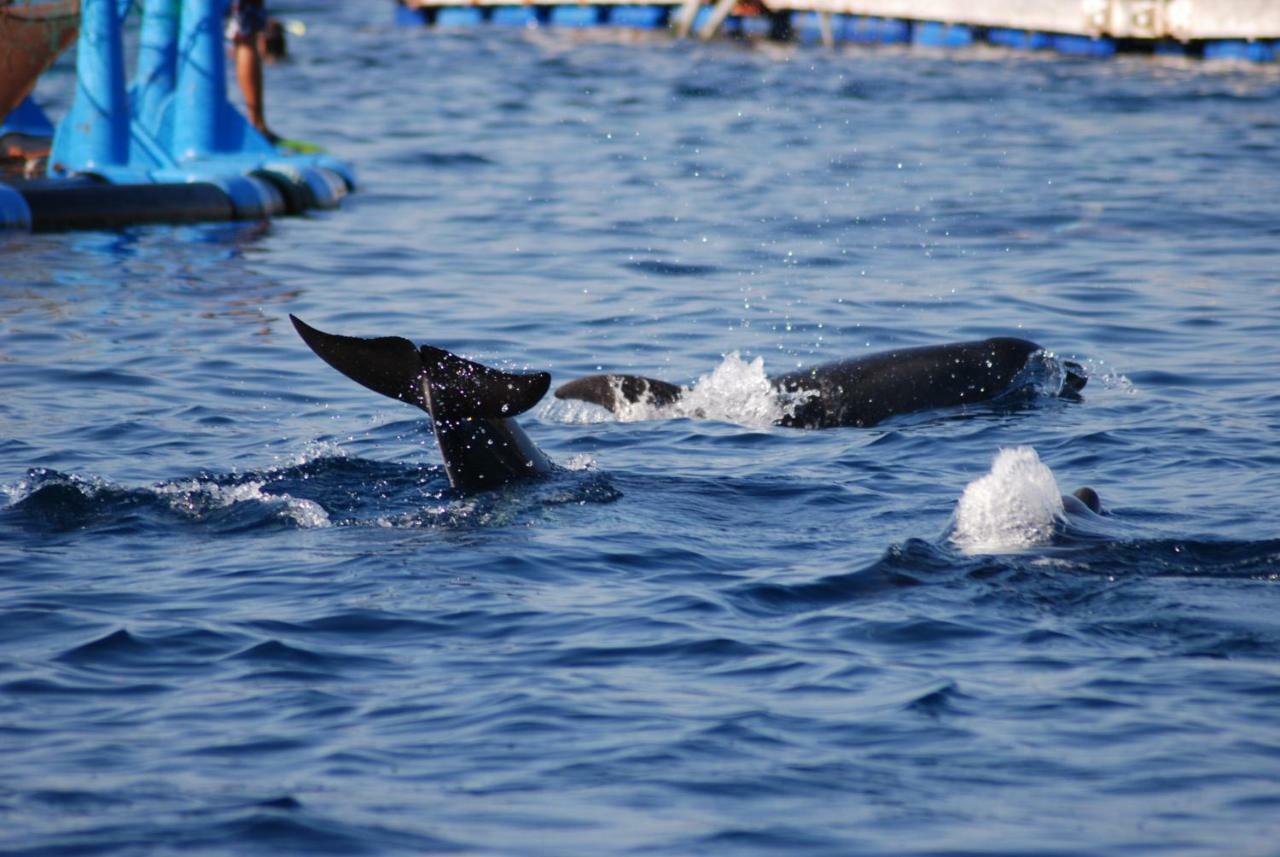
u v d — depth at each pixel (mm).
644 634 13211
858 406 22141
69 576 14820
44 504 16984
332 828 9742
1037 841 9578
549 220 38094
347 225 37688
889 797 10188
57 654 12789
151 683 12219
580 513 16828
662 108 59625
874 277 31625
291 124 55062
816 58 76375
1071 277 31250
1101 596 13891
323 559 15281
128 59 71188
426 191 42562
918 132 52812
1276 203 38719
